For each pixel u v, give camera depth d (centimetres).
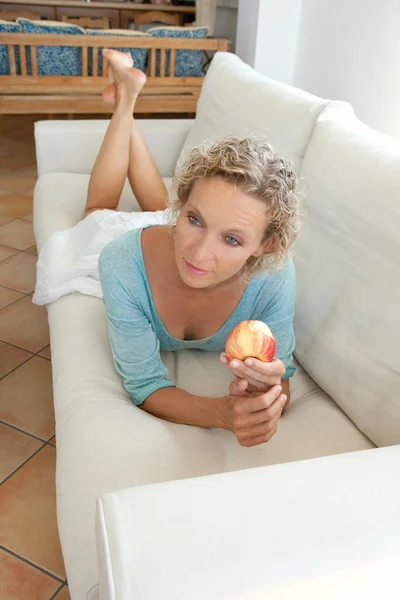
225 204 86
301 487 67
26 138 442
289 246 98
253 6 313
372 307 111
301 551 60
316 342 125
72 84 348
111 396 108
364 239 117
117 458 92
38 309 220
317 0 290
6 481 147
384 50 239
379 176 117
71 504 88
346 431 113
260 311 114
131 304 109
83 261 150
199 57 373
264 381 85
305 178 143
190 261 91
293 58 321
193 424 106
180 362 130
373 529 63
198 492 65
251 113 191
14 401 173
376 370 108
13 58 334
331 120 149
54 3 546
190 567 57
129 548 58
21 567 127
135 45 344
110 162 181
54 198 203
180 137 241
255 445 95
